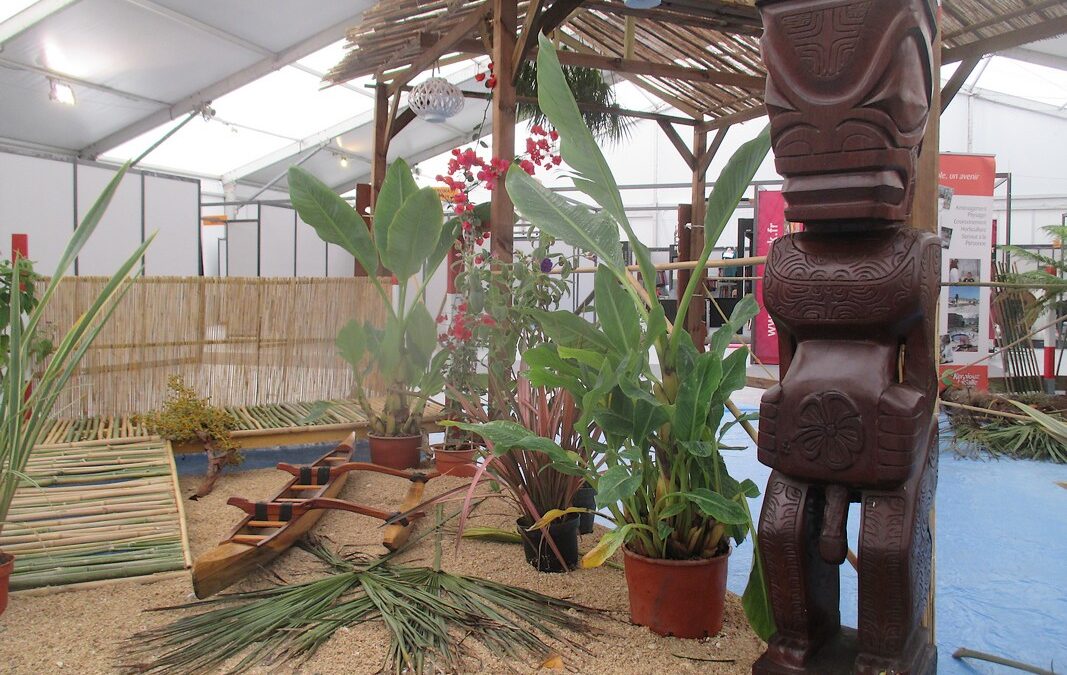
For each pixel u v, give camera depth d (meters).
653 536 2.01
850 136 1.43
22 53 8.45
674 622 1.97
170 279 4.18
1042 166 13.70
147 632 1.93
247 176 14.74
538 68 2.08
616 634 1.99
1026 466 4.45
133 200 8.94
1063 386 6.74
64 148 11.30
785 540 1.58
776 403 1.58
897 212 1.46
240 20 8.88
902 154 1.43
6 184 7.63
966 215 6.15
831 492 1.55
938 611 2.37
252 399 4.48
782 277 1.57
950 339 6.21
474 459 3.45
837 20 1.43
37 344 3.20
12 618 2.04
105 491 2.91
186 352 4.28
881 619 1.51
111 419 3.99
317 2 8.80
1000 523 3.29
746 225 9.58
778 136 1.52
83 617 2.05
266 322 4.49
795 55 1.48
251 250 11.15
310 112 12.73
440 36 5.27
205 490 3.42
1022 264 8.57
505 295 3.10
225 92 10.37
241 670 1.73
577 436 2.54
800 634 1.62
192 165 13.94
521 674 1.76
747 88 5.91
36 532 2.54
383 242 3.85
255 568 2.32
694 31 5.54
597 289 2.19
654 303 1.90
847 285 1.49
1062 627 2.26
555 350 2.24
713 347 2.04
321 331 4.66
